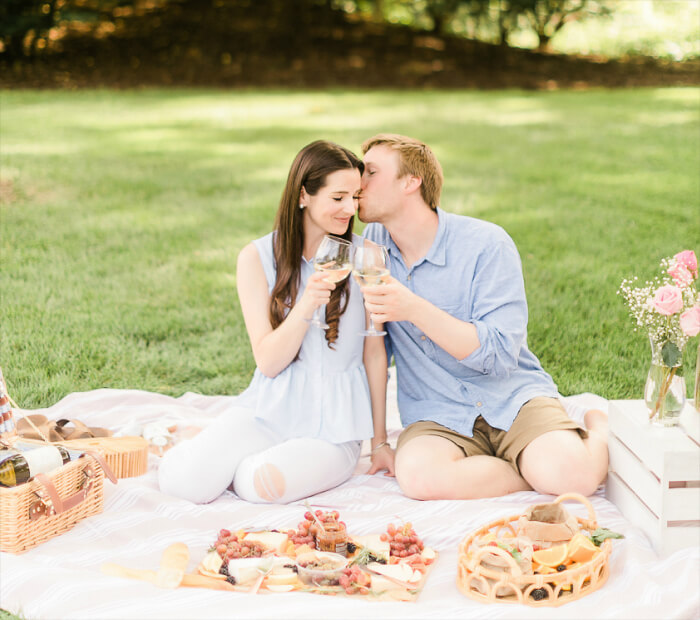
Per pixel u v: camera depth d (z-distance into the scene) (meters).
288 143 10.16
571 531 2.50
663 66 17.22
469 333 3.00
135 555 2.60
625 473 2.87
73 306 5.03
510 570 2.35
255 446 3.07
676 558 2.54
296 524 2.79
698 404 2.77
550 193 7.89
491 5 17.55
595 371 4.27
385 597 2.37
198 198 7.72
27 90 13.85
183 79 15.20
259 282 3.17
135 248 6.25
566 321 4.85
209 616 2.21
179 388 4.14
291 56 16.39
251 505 2.93
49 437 3.15
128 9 17.19
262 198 7.73
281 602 2.28
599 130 10.88
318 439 3.08
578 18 17.91
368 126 11.24
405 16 18.80
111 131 10.69
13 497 2.52
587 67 16.92
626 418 2.84
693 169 8.66
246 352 4.54
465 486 2.96
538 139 10.41
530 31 19.14
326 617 2.21
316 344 3.12
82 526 2.77
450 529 2.74
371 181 3.09
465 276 3.14
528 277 5.60
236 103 13.17
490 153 9.66
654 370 2.74
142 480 3.10
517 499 2.95
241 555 2.52
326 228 3.05
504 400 3.12
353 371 3.17
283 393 3.10
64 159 8.98
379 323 3.24
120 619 2.20
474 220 3.20
